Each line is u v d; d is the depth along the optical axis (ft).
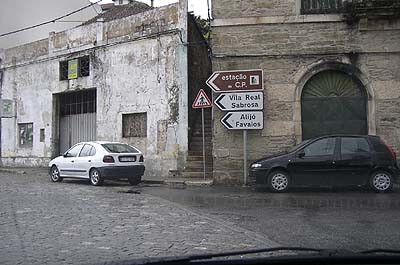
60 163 55.88
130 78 65.87
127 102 66.13
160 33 62.64
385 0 47.78
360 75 49.37
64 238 24.70
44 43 79.05
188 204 37.11
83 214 32.19
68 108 77.05
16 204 36.70
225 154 50.37
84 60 72.64
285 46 49.93
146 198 40.81
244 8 50.26
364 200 37.76
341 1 49.75
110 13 85.30
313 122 50.57
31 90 81.51
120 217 31.09
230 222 29.19
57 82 76.54
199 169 59.67
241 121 49.32
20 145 83.97
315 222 28.60
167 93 61.82
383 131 48.88
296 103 49.73
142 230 26.86
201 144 62.59
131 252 21.68
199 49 67.31
